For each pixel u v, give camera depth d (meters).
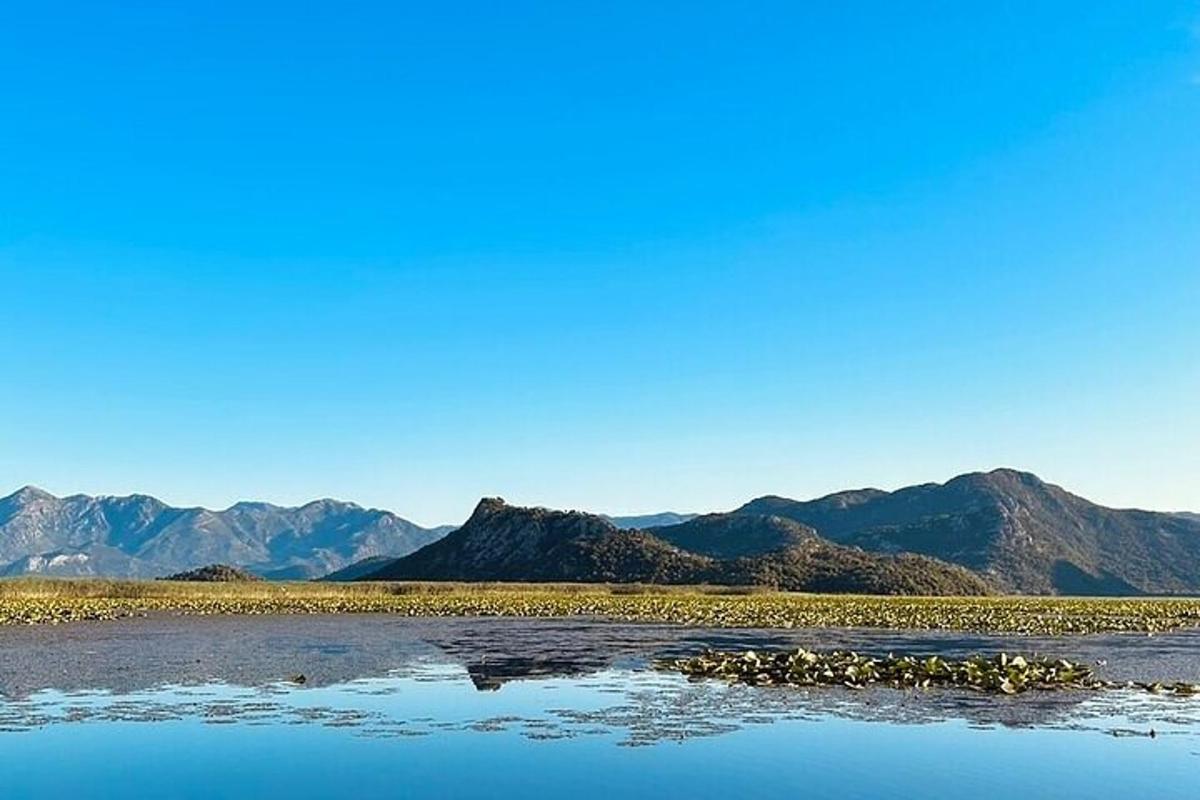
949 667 33.44
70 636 49.72
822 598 113.62
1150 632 57.34
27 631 52.59
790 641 49.47
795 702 28.30
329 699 28.94
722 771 20.33
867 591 167.50
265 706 27.56
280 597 96.50
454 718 25.78
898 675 32.78
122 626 57.19
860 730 24.36
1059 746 22.69
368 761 21.05
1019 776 20.20
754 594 125.88
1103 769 20.75
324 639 49.56
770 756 21.66
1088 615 75.38
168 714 26.16
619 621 66.06
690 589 130.88
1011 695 29.69
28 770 20.36
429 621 65.38
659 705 27.94
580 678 33.62
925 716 26.17
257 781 19.45
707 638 51.41
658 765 20.80
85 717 25.72
